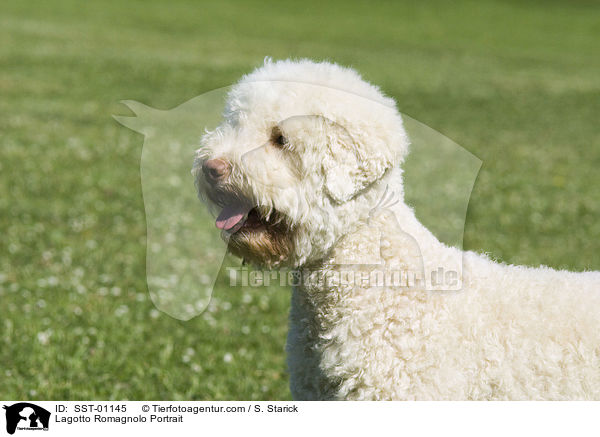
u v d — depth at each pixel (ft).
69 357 24.71
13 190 45.98
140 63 97.45
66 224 40.47
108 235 39.09
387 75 101.24
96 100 76.13
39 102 73.61
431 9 182.39
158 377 23.82
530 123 81.61
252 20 150.00
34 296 30.30
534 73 115.75
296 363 15.40
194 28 135.13
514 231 42.60
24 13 132.16
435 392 14.03
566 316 14.32
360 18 163.22
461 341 14.28
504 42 148.25
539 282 15.07
